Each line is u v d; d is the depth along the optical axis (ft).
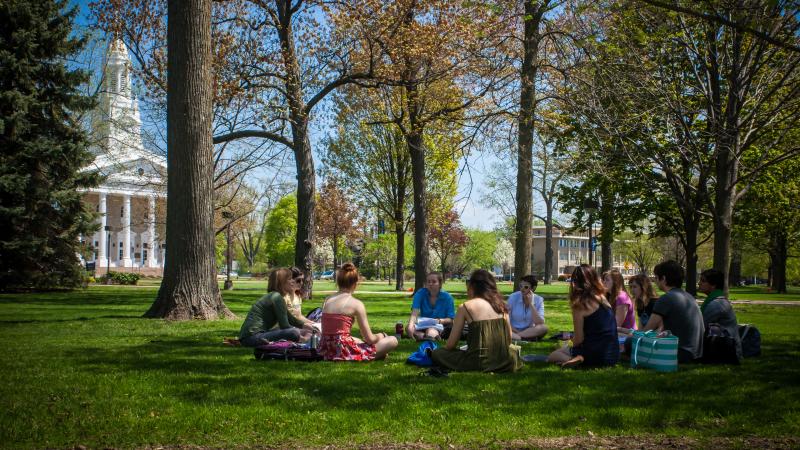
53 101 105.50
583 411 18.16
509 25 65.31
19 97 99.25
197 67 47.52
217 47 73.82
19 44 102.27
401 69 71.20
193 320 46.57
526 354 30.14
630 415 17.72
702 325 27.35
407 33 68.90
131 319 47.80
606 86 61.21
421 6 69.77
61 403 18.63
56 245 105.81
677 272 27.53
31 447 14.56
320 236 226.79
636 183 86.02
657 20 58.29
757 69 59.57
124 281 164.55
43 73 104.53
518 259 66.44
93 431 15.83
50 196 101.86
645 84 61.98
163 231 192.44
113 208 280.72
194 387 20.98
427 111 78.23
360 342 28.35
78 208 106.93
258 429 16.16
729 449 15.03
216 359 27.53
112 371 24.30
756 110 60.39
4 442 14.80
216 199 147.33
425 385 21.33
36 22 103.24
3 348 31.37
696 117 76.54
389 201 129.29
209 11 48.32
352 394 19.95
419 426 16.53
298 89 73.31
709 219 93.56
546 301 86.53
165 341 34.78
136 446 14.90
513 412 17.99
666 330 27.40
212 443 15.21
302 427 16.30
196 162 47.52
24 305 69.62
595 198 93.04
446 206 132.77
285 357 27.45
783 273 159.22
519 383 21.89
